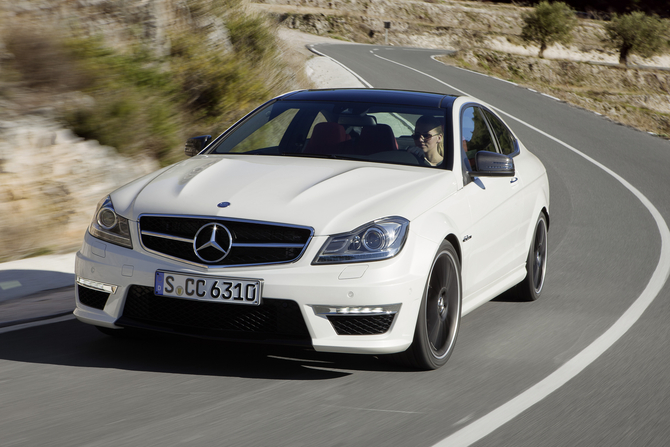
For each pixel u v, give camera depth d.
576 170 22.27
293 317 5.93
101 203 6.77
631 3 133.88
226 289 5.93
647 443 5.21
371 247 6.00
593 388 6.35
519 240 8.80
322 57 46.91
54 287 9.42
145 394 5.76
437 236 6.41
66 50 14.60
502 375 6.61
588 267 11.46
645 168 23.25
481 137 8.55
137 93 15.68
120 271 6.22
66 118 13.42
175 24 19.17
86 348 6.94
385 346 6.04
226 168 7.09
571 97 64.94
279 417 5.38
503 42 97.19
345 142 7.74
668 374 6.80
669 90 81.00
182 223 6.14
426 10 107.50
